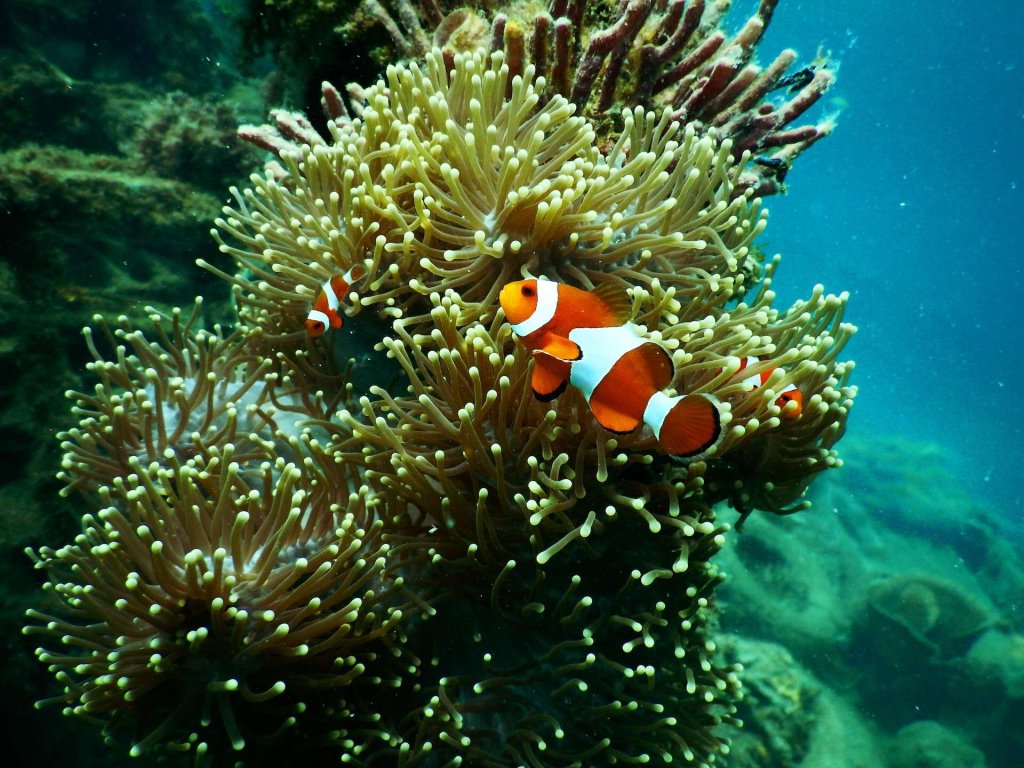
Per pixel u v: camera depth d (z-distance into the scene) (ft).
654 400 0.75
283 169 1.48
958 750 3.18
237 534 0.93
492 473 0.98
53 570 1.14
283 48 1.67
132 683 0.95
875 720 3.43
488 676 1.07
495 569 1.02
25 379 2.62
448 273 1.01
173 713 0.94
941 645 3.63
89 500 1.18
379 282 1.04
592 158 1.09
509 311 0.76
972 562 5.15
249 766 1.03
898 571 4.63
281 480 0.98
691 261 1.13
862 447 6.59
